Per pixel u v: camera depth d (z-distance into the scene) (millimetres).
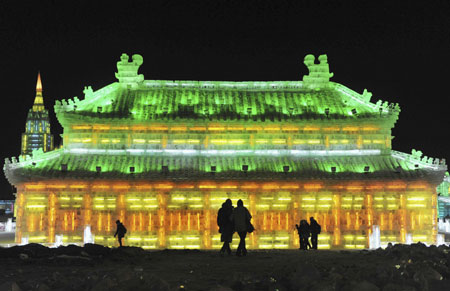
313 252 38594
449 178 118000
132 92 75688
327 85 77312
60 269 25312
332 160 70625
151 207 67312
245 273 22328
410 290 16891
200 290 18719
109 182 66625
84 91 72875
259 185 67562
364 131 72062
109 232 66562
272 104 74125
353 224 68125
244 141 71500
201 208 67438
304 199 68188
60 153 70062
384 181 67750
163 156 70500
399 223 68125
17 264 27219
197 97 75000
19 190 66375
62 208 66500
